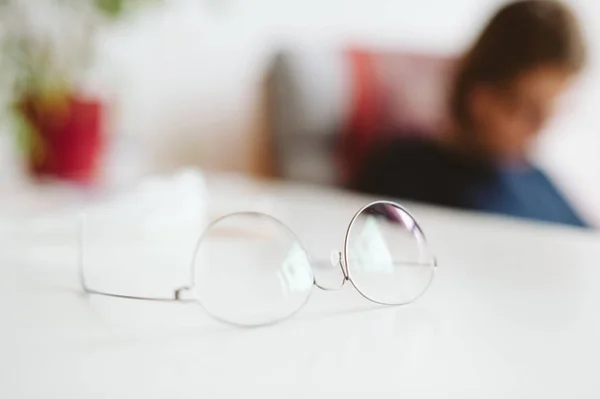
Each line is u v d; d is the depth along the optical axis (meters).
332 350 0.30
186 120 1.06
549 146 1.16
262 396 0.27
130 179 0.69
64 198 0.58
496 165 0.96
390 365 0.29
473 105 0.95
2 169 0.77
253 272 0.35
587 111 1.19
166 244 0.43
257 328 0.32
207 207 0.54
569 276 0.41
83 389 0.27
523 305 0.35
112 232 0.44
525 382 0.28
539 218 0.91
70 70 0.65
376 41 1.18
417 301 0.35
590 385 0.28
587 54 0.99
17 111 0.61
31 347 0.30
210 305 0.33
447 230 0.53
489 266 0.42
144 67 0.98
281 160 0.96
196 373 0.28
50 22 0.64
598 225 0.98
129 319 0.32
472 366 0.29
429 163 0.96
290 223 0.52
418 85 1.01
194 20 1.03
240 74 1.10
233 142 1.11
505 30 0.92
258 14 1.09
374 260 0.36
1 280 0.37
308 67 0.96
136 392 0.27
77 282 0.37
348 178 0.96
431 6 1.20
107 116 0.71
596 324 0.33
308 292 0.35
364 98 0.98
